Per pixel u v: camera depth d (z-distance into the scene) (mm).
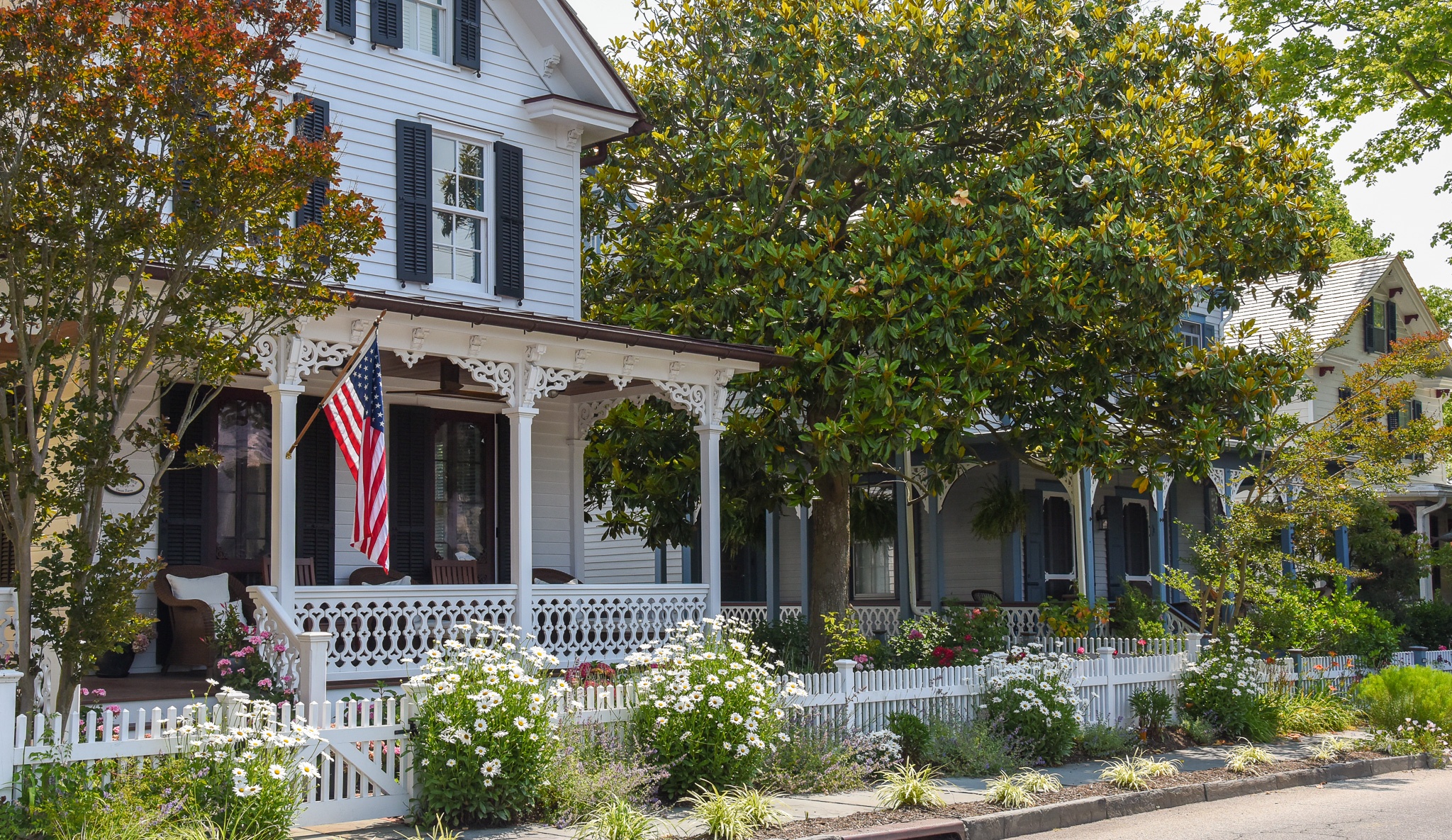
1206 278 17031
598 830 9289
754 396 17156
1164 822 11359
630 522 19609
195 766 8711
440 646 13328
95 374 9492
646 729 11242
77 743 8516
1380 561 27547
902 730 12938
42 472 9359
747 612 26000
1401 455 20109
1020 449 19281
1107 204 16859
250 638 11672
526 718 10086
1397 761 15156
